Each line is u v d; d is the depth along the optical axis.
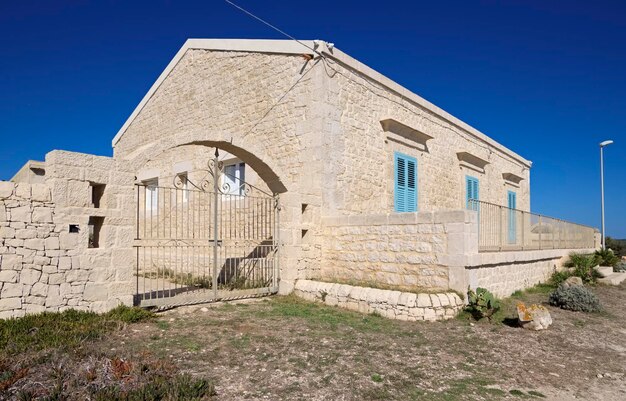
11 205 5.39
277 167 8.53
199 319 6.39
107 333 5.29
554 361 5.30
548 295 9.42
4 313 5.25
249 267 9.54
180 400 3.48
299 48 9.57
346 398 3.89
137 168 6.59
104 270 6.11
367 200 10.32
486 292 7.02
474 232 7.39
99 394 3.41
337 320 6.74
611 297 10.12
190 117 12.69
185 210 12.23
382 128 11.05
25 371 3.85
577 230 15.51
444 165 13.80
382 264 8.20
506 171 18.47
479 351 5.50
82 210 5.96
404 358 5.10
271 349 5.18
